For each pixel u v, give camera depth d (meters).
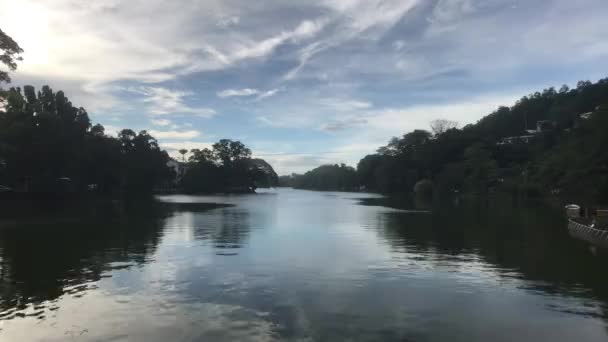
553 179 71.25
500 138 163.12
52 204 60.59
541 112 185.62
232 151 164.50
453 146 129.25
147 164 116.00
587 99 152.38
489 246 23.33
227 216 43.94
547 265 18.06
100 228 31.75
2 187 81.19
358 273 16.50
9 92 38.09
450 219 40.34
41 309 11.91
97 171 93.88
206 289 14.03
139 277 15.69
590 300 12.95
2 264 18.03
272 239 26.14
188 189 149.00
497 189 98.50
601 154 53.50
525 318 11.34
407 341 9.78
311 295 13.39
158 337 9.93
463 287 14.47
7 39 34.66
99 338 9.88
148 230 30.61
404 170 140.75
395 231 30.56
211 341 9.73
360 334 10.19
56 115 80.31
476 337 10.08
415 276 16.03
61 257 19.69
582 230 27.14
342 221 38.53
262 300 12.83
